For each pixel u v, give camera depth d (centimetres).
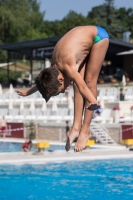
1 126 5684
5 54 12744
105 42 941
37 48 8750
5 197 2044
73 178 2527
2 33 12350
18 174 2661
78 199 1984
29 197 2038
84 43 903
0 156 3334
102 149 3856
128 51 8294
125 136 4653
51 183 2378
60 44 897
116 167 2938
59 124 5162
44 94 876
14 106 6688
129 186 2291
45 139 5344
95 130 4828
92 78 959
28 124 5519
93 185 2317
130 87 6419
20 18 12231
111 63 9575
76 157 3306
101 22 17538
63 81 880
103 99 5928
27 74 13175
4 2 12912
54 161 3216
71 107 5762
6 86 9250
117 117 5206
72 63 868
